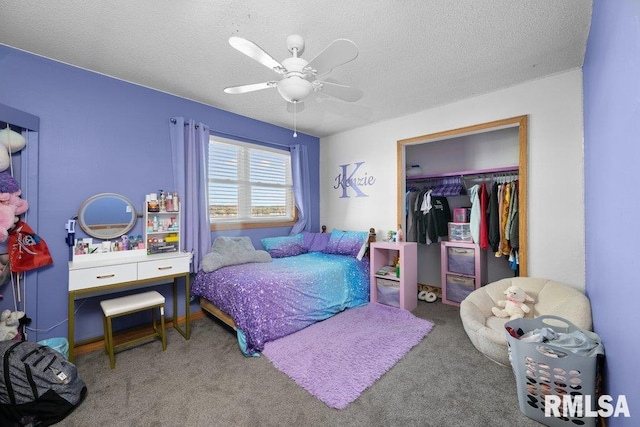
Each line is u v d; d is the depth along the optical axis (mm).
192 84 2672
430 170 4188
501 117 2760
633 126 920
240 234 3559
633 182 939
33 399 1488
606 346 1420
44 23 1791
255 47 1528
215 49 2080
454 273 3508
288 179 4188
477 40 1972
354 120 3699
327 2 1594
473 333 2074
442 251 3600
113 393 1750
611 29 1170
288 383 1841
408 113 3434
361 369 1951
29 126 2082
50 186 2242
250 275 2586
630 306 1003
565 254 2451
